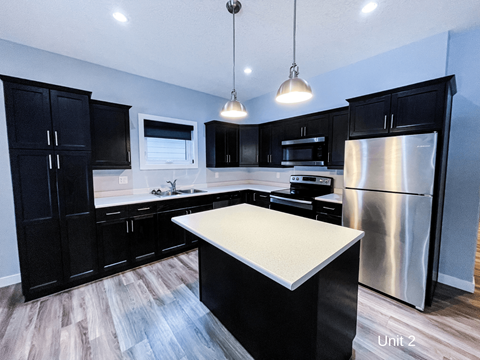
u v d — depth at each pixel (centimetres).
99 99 283
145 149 329
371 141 210
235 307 161
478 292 218
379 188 208
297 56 264
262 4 175
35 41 226
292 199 305
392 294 207
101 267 244
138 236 269
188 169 381
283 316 124
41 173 206
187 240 315
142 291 220
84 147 227
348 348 143
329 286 118
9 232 231
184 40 227
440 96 178
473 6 178
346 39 228
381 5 178
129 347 153
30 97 197
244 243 128
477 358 143
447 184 227
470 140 213
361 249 224
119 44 233
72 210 223
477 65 207
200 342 159
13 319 180
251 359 145
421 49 230
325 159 307
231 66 289
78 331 167
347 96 296
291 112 372
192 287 227
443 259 234
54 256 215
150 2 172
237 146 414
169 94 350
